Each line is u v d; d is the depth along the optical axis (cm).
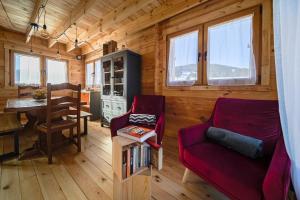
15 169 173
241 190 95
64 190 140
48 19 328
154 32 302
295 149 97
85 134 298
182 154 144
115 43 366
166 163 193
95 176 163
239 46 194
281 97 107
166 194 138
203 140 162
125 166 117
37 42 441
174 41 271
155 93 298
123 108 313
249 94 185
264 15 171
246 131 143
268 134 129
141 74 339
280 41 107
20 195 132
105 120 362
